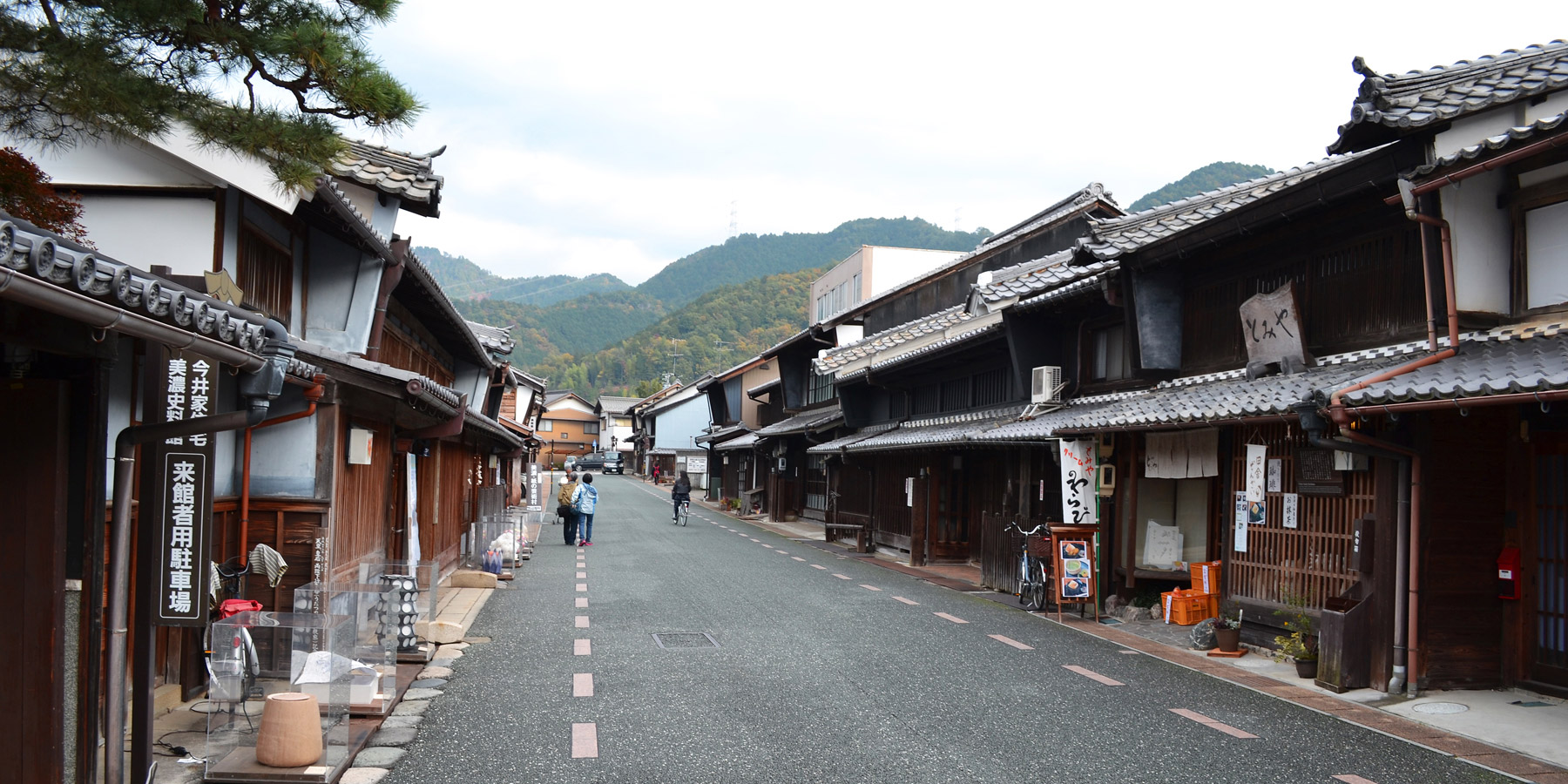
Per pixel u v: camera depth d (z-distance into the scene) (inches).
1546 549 342.6
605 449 3767.2
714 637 444.8
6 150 233.8
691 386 2509.8
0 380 182.5
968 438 645.3
